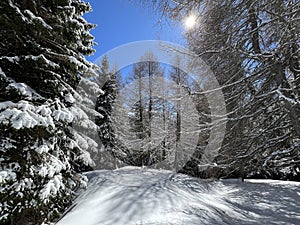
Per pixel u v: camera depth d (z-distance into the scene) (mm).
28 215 4195
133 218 3988
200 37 5402
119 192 5348
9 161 3938
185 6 4793
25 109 3807
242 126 5867
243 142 6094
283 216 5805
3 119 3623
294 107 4734
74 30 5352
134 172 9320
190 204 4910
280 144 6145
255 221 5102
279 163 6875
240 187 9172
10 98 4285
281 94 4812
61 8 5027
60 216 4621
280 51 4738
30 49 4805
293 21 3998
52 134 4535
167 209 4426
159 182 6879
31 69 4676
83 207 4820
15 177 3756
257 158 6535
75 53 5824
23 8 4703
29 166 4004
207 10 4742
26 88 4219
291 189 8594
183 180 8555
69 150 5414
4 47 4605
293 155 6508
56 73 5340
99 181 6684
